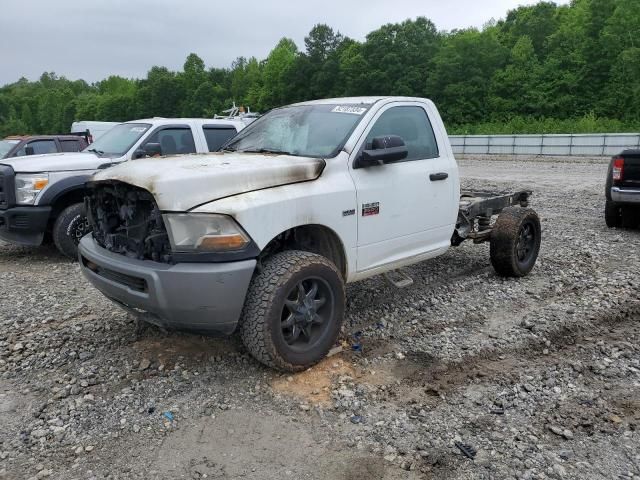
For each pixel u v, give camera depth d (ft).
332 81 217.97
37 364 14.14
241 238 11.94
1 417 11.78
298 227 14.02
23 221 24.25
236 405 12.12
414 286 20.26
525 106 176.24
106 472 10.00
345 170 14.49
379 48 204.33
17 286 21.15
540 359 14.44
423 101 17.92
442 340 15.51
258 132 17.04
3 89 442.50
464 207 20.36
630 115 158.71
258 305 12.35
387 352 14.75
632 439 10.96
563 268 22.59
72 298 19.43
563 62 178.19
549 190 48.24
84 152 28.68
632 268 22.45
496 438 10.97
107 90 422.41
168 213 11.74
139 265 12.26
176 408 12.01
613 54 168.35
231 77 298.56
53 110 366.63
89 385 13.07
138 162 13.80
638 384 13.10
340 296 13.83
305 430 11.26
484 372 13.71
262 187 12.79
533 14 226.58
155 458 10.39
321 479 9.83
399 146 14.90
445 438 10.98
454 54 184.85
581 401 12.37
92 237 14.92
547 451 10.57
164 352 14.64
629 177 29.07
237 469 10.07
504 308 18.07
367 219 14.87
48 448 10.71
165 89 287.48
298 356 13.09
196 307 11.80
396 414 11.83
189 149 29.17
